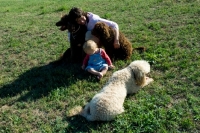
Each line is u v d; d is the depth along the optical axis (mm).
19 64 3439
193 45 3340
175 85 2658
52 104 2592
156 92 2580
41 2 7996
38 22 5121
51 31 4477
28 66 3369
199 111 2279
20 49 3846
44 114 2490
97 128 2227
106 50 3104
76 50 3186
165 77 2795
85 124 2281
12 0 9531
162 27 4008
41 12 6094
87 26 3072
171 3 5090
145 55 3227
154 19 4395
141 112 2314
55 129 2285
